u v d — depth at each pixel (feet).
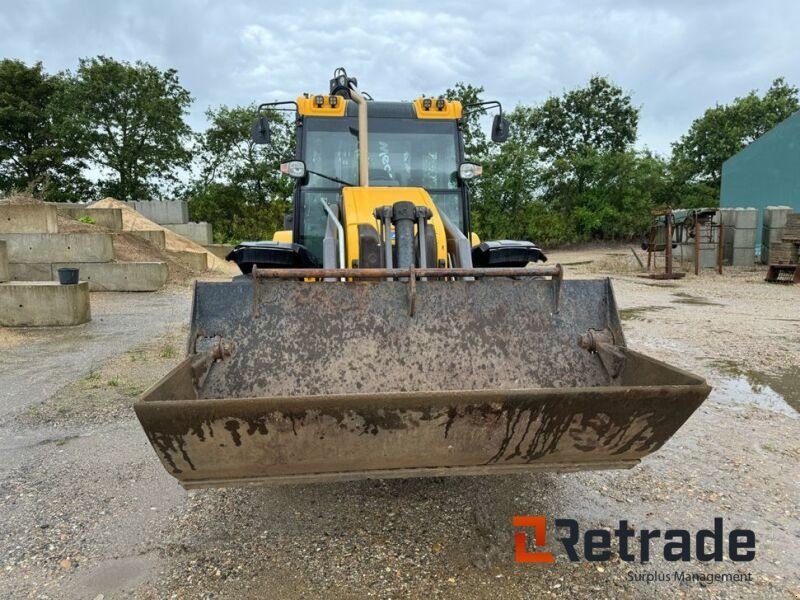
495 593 7.64
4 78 109.09
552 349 9.78
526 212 86.89
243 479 6.97
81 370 19.01
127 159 110.63
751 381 16.87
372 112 17.01
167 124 112.68
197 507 9.89
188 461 6.58
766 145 60.64
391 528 9.17
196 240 69.51
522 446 6.97
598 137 115.75
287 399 6.19
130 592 7.73
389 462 6.99
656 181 98.78
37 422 14.03
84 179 114.83
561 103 117.08
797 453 11.80
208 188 101.40
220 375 9.07
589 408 6.65
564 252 88.17
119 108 111.14
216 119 96.48
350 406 6.31
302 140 16.85
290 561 8.35
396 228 11.53
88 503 10.07
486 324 9.81
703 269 49.24
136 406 6.00
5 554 8.58
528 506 9.79
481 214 84.07
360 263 12.24
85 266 40.34
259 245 15.42
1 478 11.04
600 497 10.08
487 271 9.42
